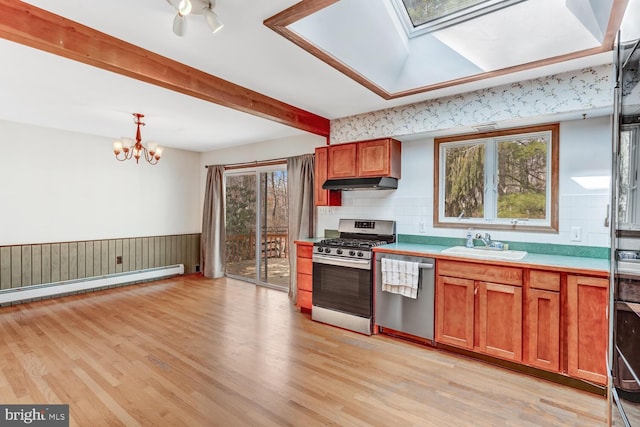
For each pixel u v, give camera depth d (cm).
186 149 601
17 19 175
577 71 257
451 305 287
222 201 583
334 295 358
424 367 266
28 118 396
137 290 498
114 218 514
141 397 220
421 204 368
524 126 306
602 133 271
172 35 209
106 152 504
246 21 192
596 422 198
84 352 286
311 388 233
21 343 303
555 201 291
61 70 254
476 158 338
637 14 179
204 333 332
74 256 471
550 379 248
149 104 337
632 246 143
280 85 293
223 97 279
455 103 315
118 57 214
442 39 259
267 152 514
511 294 257
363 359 279
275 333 335
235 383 239
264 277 531
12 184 421
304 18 201
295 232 460
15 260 421
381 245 354
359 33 235
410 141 375
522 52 239
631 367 141
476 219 336
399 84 308
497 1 220
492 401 220
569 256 282
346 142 397
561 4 201
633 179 143
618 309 156
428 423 197
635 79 142
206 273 588
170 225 585
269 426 193
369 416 203
